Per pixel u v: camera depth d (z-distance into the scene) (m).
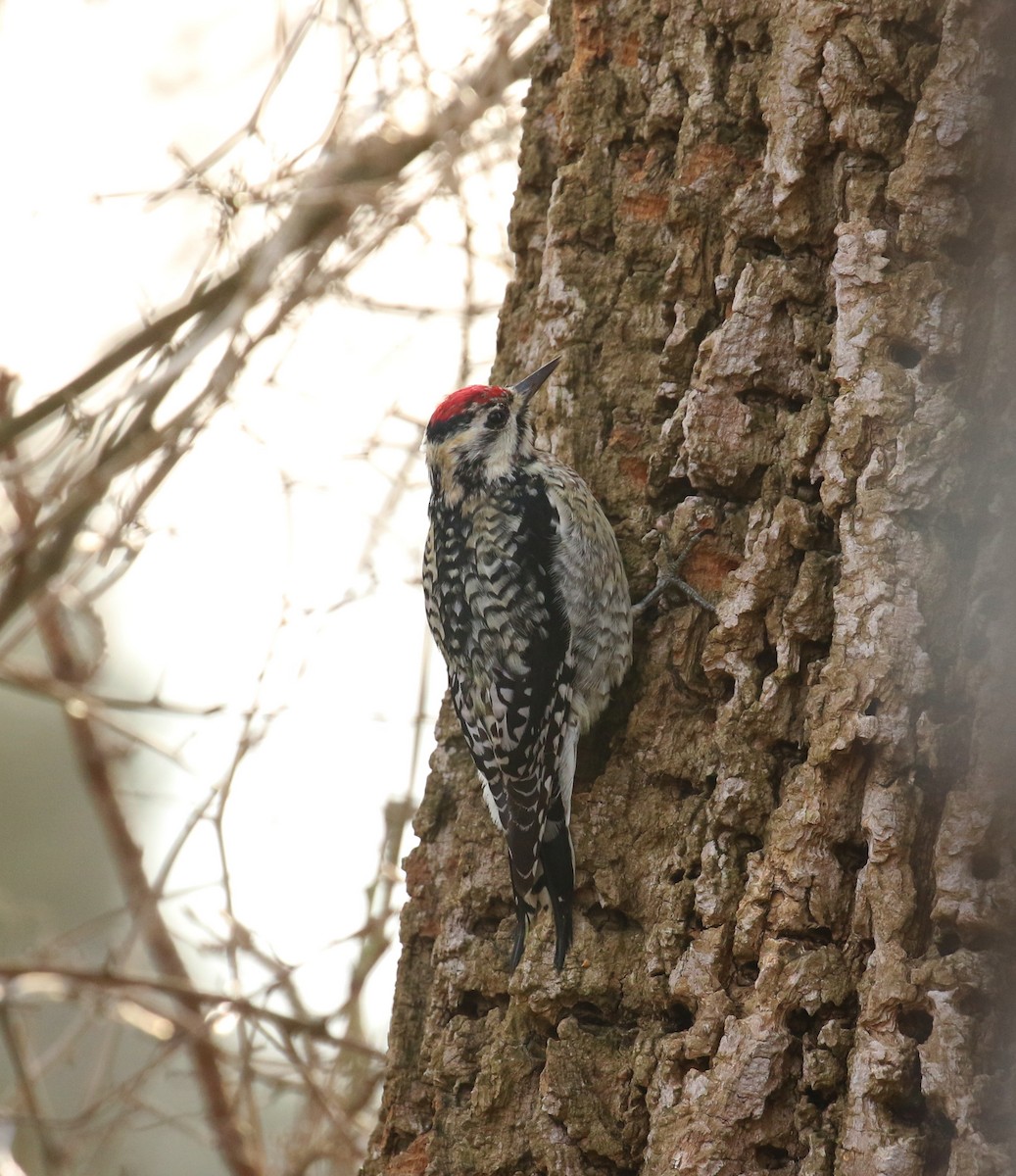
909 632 7.10
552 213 9.14
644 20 8.92
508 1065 8.08
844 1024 6.99
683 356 8.58
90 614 12.31
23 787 18.67
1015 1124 6.45
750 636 7.80
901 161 7.74
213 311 12.55
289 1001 12.10
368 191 11.77
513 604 8.95
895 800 6.98
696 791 8.13
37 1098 12.48
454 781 9.44
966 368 7.38
